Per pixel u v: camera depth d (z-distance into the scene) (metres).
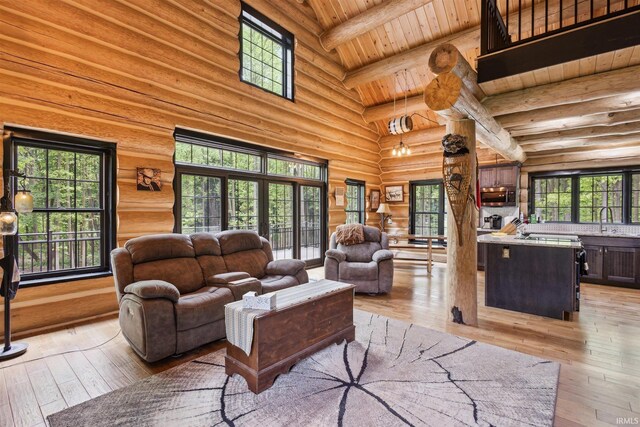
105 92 3.38
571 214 6.03
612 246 4.97
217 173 4.66
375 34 5.97
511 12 4.72
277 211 5.73
